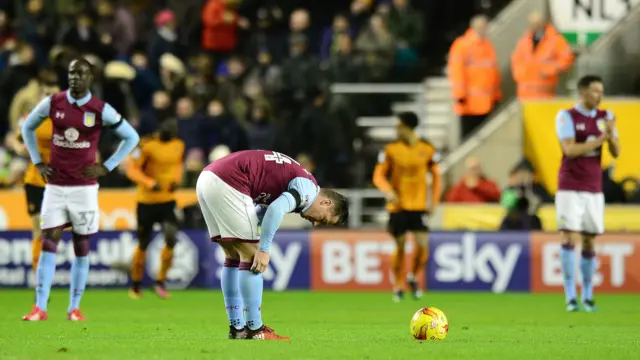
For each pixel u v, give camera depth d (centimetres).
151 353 2528
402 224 5272
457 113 7050
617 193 6172
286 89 7081
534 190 6406
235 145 6738
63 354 2503
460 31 8012
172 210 5284
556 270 5928
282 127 6881
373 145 6944
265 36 7738
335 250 6075
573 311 4497
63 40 7119
